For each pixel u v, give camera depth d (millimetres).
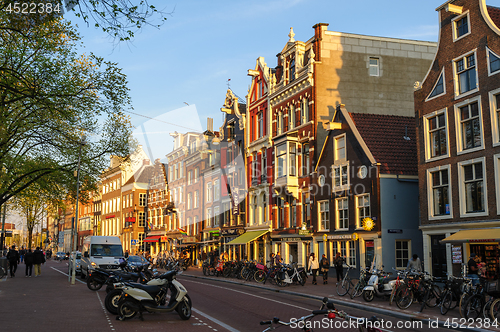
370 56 33188
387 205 25156
